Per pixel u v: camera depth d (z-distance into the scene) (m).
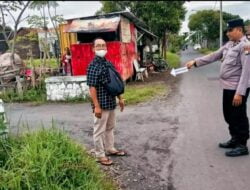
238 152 5.27
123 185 4.43
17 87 11.59
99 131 5.05
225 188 4.25
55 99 10.91
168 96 11.06
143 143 6.11
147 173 4.79
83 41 15.89
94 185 3.97
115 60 13.55
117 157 5.41
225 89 5.27
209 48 52.97
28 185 3.64
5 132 4.79
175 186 4.37
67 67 15.11
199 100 10.12
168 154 5.50
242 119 5.27
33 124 7.93
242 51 4.96
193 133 6.60
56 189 3.73
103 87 4.91
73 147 4.52
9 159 4.14
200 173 4.73
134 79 16.56
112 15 14.20
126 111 8.86
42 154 4.05
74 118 8.40
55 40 18.61
